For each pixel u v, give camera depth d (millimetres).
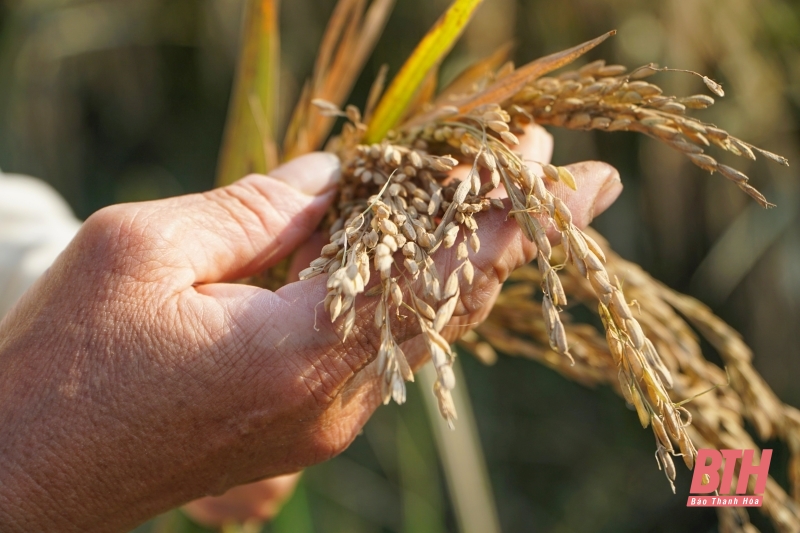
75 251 335
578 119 338
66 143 891
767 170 722
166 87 921
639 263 818
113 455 325
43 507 324
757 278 771
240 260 350
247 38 399
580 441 930
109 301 327
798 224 752
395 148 341
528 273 391
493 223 325
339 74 402
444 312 302
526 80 335
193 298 328
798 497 374
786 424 371
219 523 433
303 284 328
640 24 716
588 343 388
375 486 849
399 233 317
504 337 403
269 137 405
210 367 324
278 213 353
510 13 731
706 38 699
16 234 439
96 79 901
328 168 363
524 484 934
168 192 914
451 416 289
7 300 433
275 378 324
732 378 370
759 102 708
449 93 396
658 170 741
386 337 298
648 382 302
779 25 730
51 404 323
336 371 325
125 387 323
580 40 746
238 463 339
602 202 339
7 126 820
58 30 833
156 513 344
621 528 881
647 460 900
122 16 850
